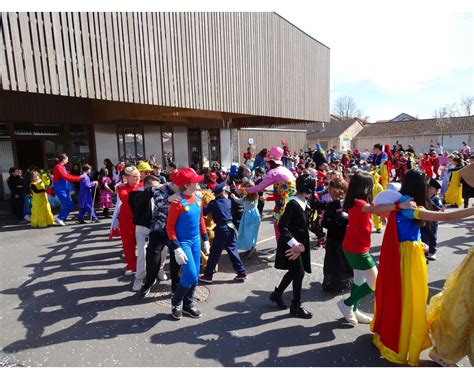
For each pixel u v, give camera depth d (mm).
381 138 47938
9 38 6445
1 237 7008
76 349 3135
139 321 3619
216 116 15555
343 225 4156
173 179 3564
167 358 2988
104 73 8016
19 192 8898
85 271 5066
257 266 5262
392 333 2861
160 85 9297
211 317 3697
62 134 12734
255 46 12875
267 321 3602
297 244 3498
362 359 2930
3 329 3484
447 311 2689
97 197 9414
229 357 2992
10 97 11203
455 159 10406
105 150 13906
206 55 10719
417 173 2873
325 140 48281
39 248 6211
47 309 3902
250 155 14406
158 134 16250
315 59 16875
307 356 2986
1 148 11375
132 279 4754
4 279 4777
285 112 14734
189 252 3555
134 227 4785
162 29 9336
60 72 7230
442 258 5441
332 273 4266
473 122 42375
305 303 4020
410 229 2820
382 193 2934
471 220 8219
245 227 5523
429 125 45750
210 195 5480
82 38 7609
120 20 8320
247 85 12492
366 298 4176
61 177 8023
